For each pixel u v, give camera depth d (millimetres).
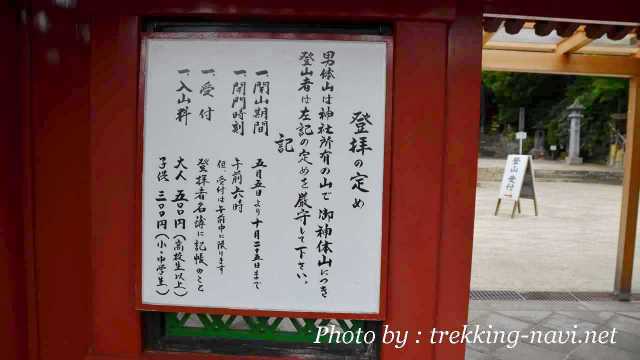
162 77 2246
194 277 2295
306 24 2271
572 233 8773
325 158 2221
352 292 2252
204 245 2279
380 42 2188
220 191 2258
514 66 4855
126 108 2275
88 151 2303
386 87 2189
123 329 2365
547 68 4883
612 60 4879
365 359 2369
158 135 2258
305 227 2242
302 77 2209
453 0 2141
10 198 2061
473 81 2246
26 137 2104
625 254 5062
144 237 2293
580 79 24391
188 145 2252
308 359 2389
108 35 2248
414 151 2230
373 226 2227
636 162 5016
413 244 2268
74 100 2229
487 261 6754
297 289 2266
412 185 2242
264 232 2256
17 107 2088
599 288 5508
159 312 2443
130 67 2260
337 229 2236
